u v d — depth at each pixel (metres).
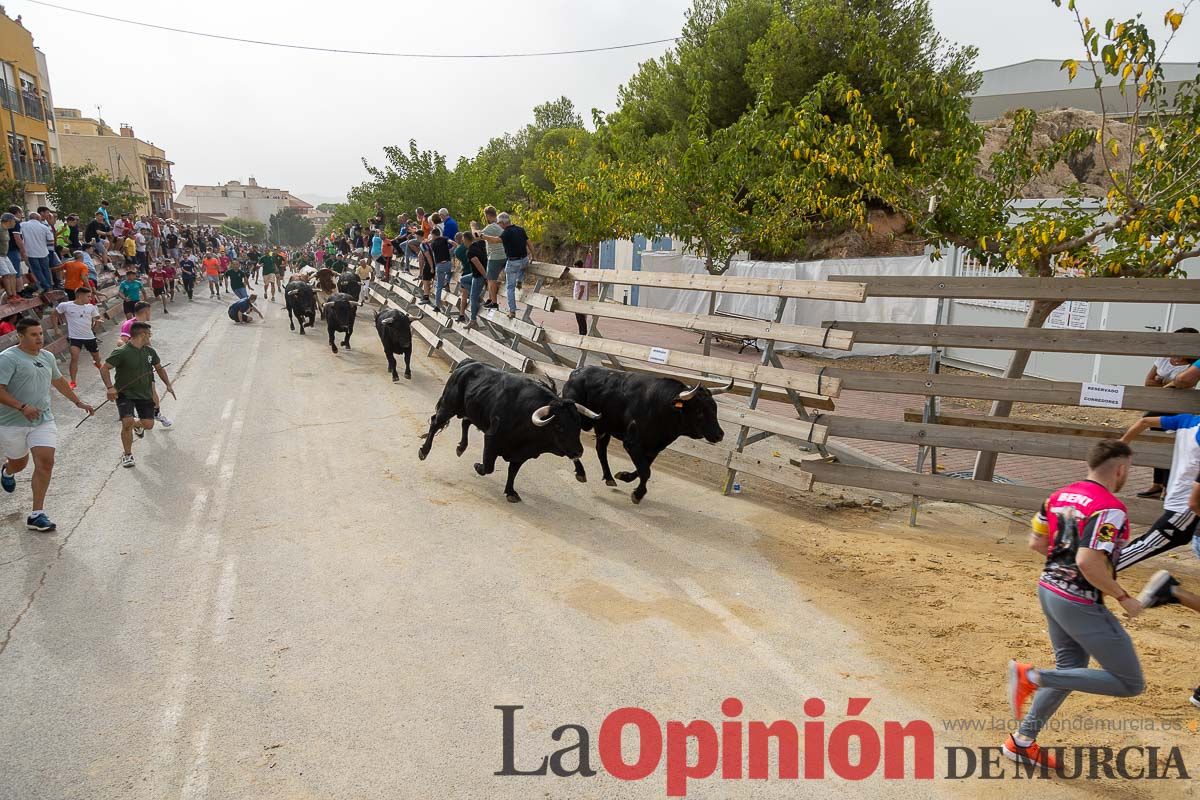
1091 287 7.23
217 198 145.25
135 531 7.25
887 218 21.86
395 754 4.21
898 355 17.14
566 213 23.41
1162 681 4.98
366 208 42.22
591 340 10.96
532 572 6.57
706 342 10.78
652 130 27.42
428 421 11.61
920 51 20.81
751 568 6.73
